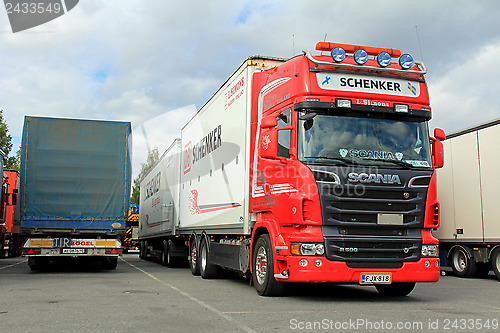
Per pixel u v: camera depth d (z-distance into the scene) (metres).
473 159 14.60
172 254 16.61
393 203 7.76
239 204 9.70
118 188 14.26
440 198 16.14
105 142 14.31
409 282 8.61
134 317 6.39
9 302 7.80
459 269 15.20
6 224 23.86
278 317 6.41
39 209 13.66
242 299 8.23
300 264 7.45
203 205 12.52
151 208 21.36
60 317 6.39
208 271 12.05
